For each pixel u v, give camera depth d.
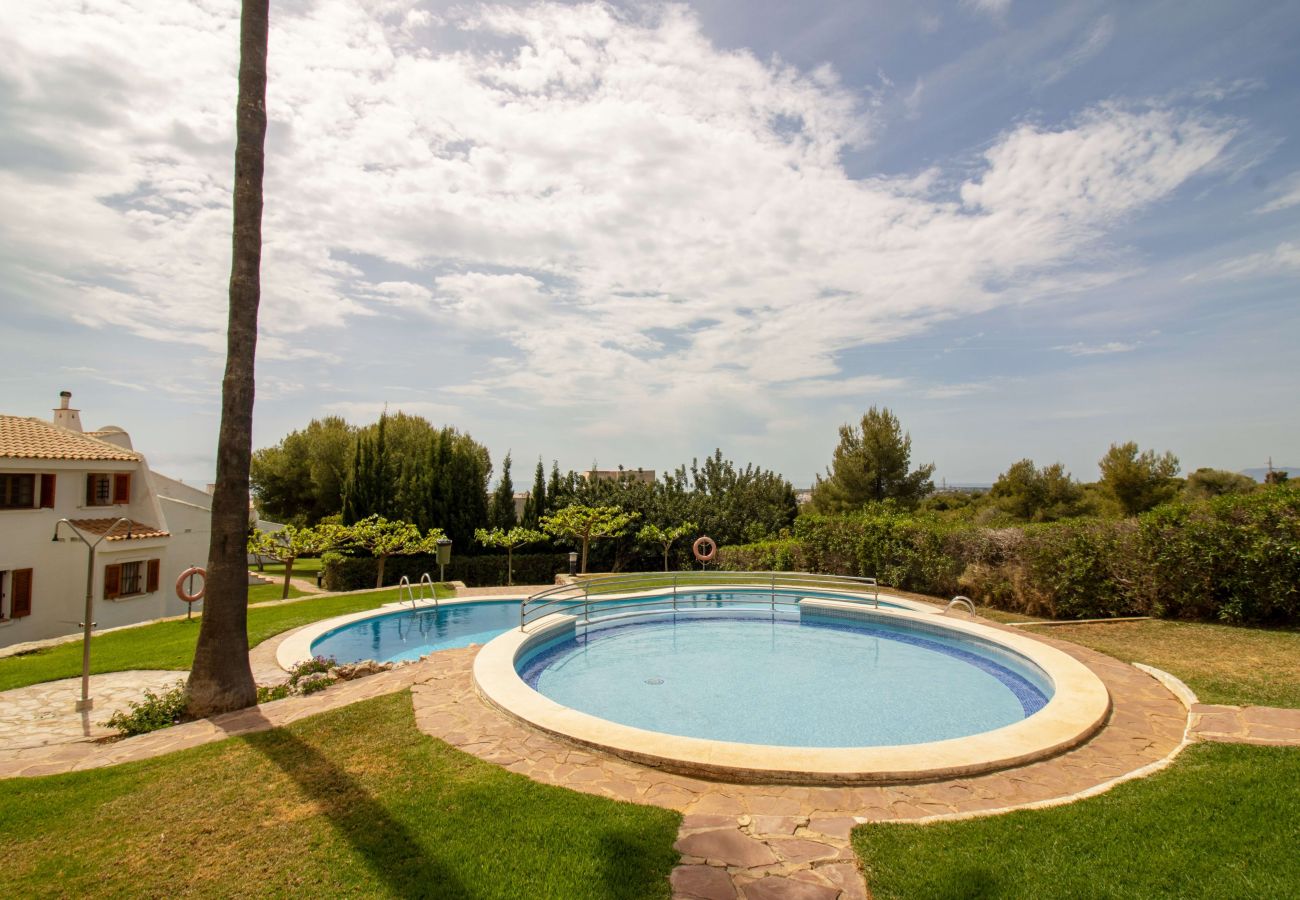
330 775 6.36
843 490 33.06
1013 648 11.32
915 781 6.08
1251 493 11.95
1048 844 4.74
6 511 18.61
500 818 5.36
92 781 6.56
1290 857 4.37
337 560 27.11
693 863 4.68
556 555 30.28
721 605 17.73
